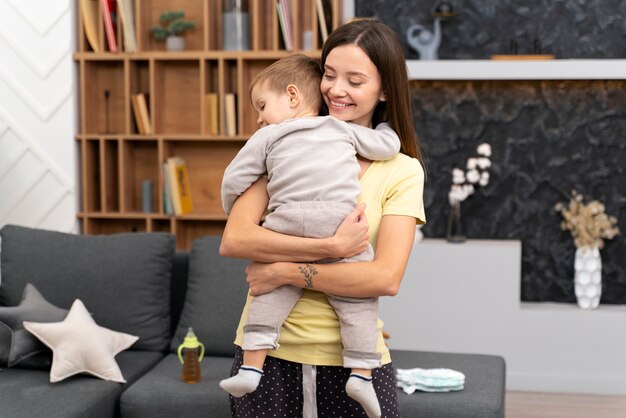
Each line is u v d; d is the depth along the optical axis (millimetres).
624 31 5059
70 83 5195
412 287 4938
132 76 5258
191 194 5469
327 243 1771
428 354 3818
